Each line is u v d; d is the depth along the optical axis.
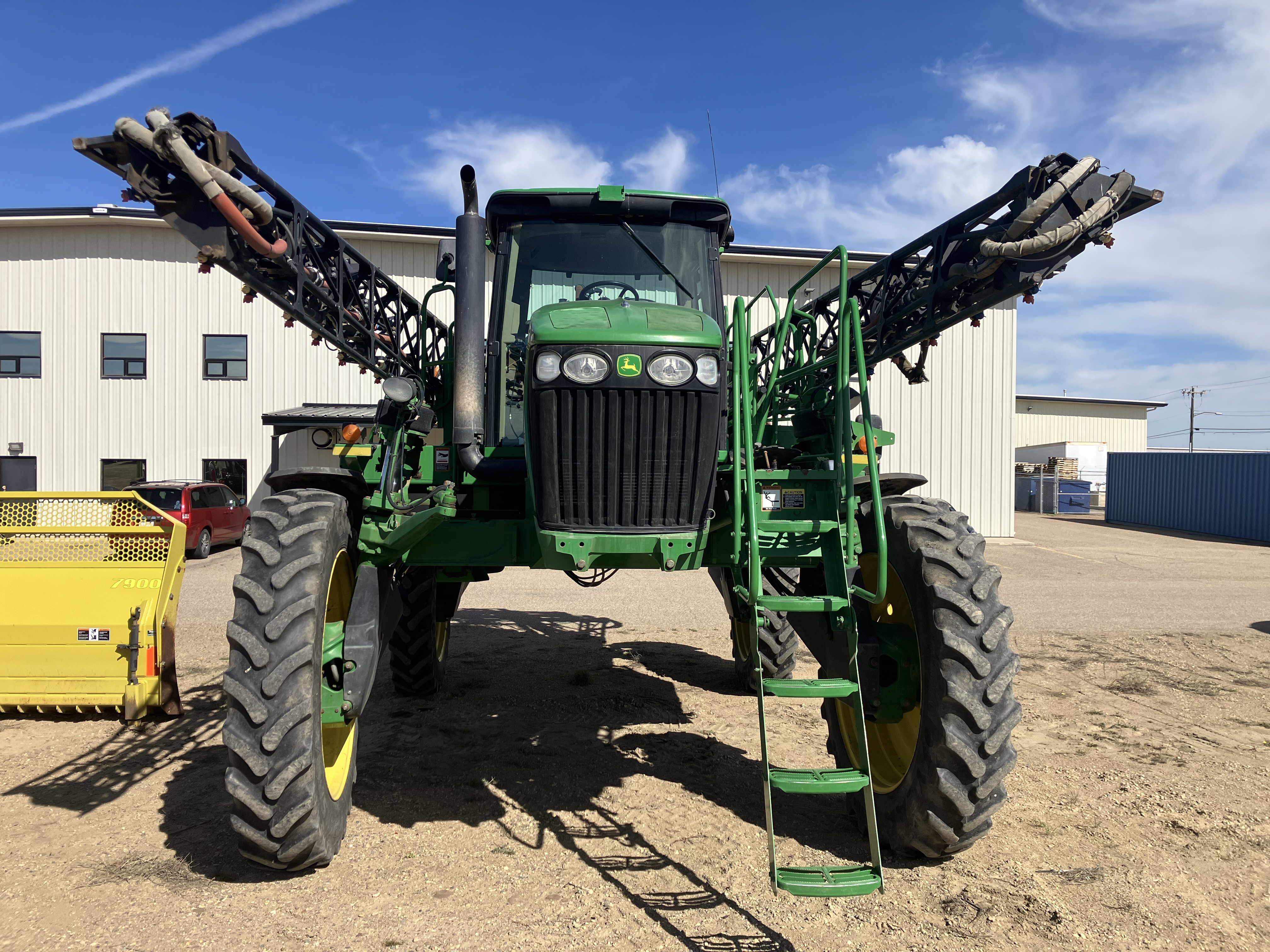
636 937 2.66
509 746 4.63
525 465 3.59
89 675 5.03
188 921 2.73
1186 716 5.34
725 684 6.13
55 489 17.44
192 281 17.58
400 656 5.45
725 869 3.16
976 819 3.04
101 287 17.47
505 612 9.38
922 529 3.30
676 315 3.28
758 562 2.91
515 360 3.98
